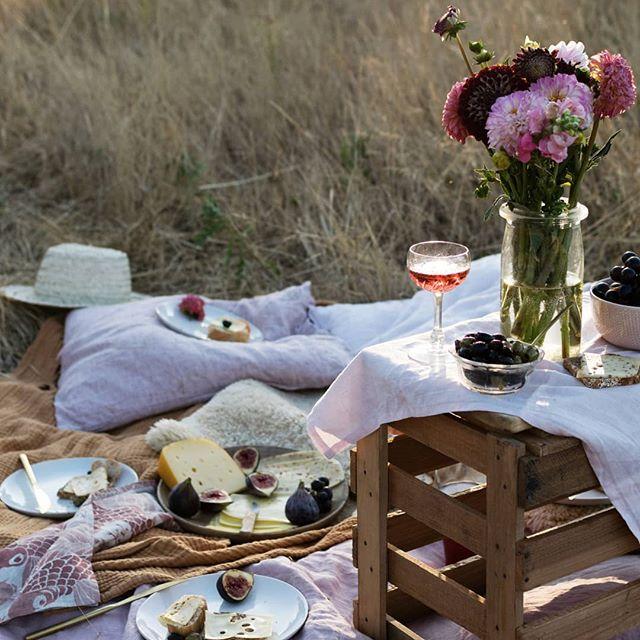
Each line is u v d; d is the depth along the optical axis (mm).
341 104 6758
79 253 5020
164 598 2818
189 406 4172
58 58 7164
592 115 2381
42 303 4957
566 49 2459
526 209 2441
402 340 2652
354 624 2752
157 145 6434
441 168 6125
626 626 2545
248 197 6262
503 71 2389
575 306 2506
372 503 2625
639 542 2525
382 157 6230
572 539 2367
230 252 5773
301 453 3676
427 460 2732
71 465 3604
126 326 4434
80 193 6543
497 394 2320
